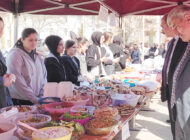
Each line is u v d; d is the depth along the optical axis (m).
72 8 5.18
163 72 2.63
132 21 28.16
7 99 2.30
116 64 5.55
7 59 2.52
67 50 3.59
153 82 3.42
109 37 5.02
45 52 7.74
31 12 4.85
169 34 2.60
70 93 2.43
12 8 4.62
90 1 4.59
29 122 1.63
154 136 4.04
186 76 2.05
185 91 2.04
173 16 2.09
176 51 2.28
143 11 5.36
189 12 2.02
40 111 1.92
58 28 19.75
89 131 1.66
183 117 2.06
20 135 1.48
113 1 5.00
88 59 4.52
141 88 2.94
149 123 4.68
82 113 1.83
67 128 1.50
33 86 2.63
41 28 18.03
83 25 21.67
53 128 1.50
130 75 4.63
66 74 3.32
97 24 18.47
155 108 5.77
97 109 1.99
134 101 2.37
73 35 4.82
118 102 2.32
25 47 2.60
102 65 4.61
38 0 4.69
